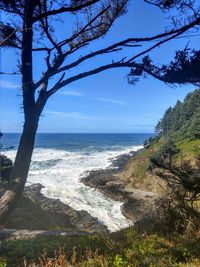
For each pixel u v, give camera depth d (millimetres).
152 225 9789
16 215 14742
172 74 7000
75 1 7477
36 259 6875
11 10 7543
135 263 6219
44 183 42125
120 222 27500
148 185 38719
